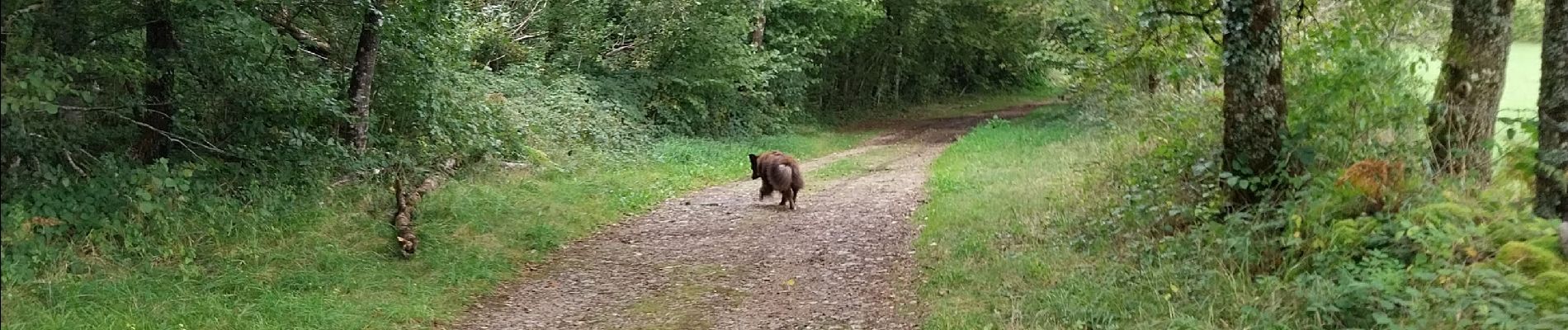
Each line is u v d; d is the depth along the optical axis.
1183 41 8.73
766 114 23.56
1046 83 41.44
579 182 12.34
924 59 33.62
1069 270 6.47
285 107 9.13
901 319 6.07
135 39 8.35
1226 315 5.16
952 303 6.15
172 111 8.69
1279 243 5.85
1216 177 7.06
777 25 24.39
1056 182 10.27
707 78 20.05
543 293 7.27
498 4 17.70
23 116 6.66
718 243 8.94
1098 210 7.94
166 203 7.54
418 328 6.24
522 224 9.35
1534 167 5.69
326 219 8.62
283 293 6.63
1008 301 5.98
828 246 8.52
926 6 29.17
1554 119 5.48
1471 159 6.38
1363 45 7.20
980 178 12.04
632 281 7.52
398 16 9.86
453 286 7.25
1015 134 19.20
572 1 18.52
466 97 12.88
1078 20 15.02
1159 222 7.05
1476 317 4.38
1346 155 6.54
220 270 7.01
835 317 6.23
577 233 9.53
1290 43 7.95
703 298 6.90
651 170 14.44
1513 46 10.34
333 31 10.55
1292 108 7.01
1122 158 9.37
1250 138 6.59
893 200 11.17
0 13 5.84
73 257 6.60
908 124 29.14
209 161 8.76
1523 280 4.52
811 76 28.12
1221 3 6.73
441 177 11.33
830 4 23.64
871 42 30.08
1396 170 5.86
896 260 7.80
